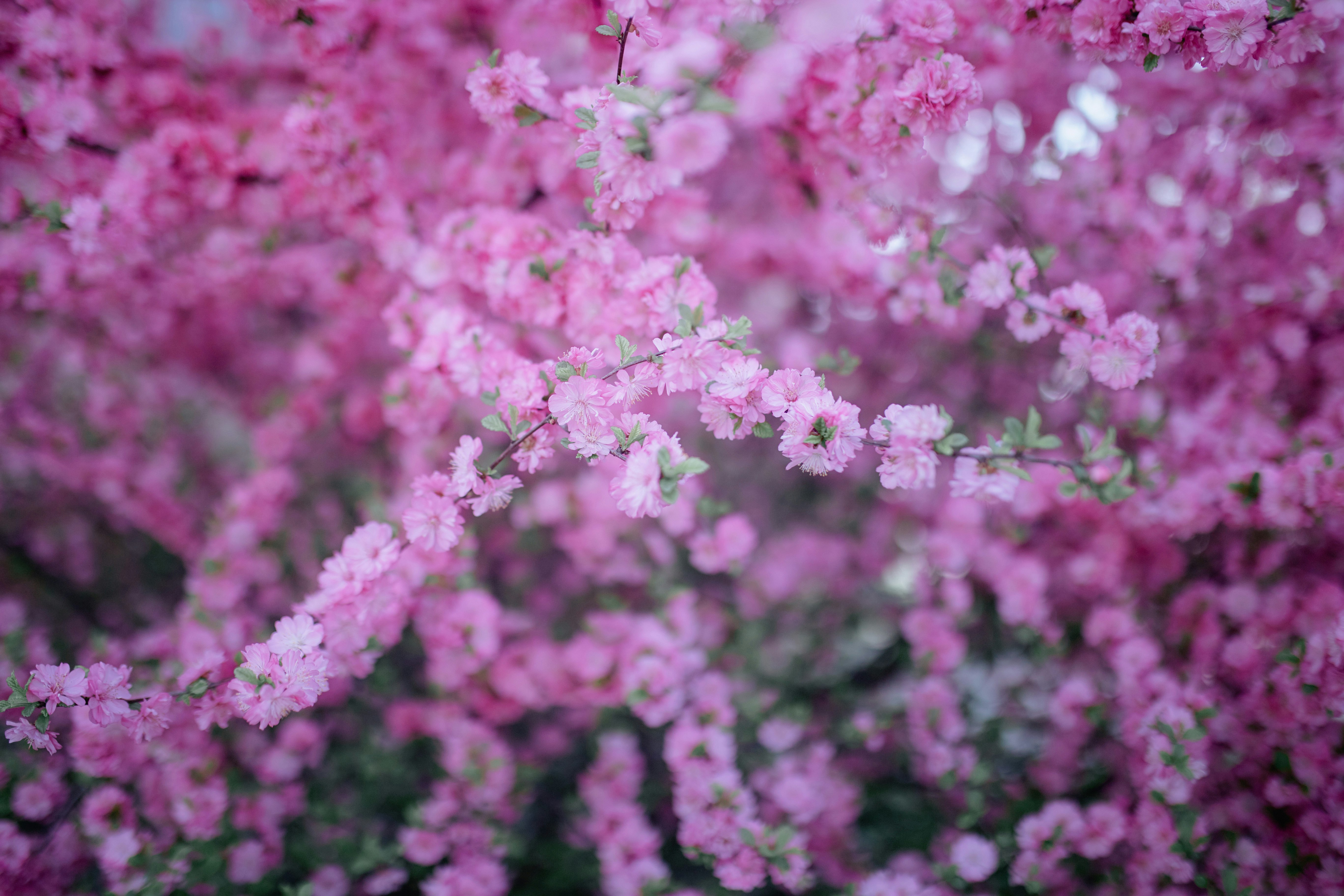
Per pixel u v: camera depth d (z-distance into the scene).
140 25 2.28
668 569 2.54
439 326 1.80
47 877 2.03
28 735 1.38
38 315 2.67
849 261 2.36
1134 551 2.43
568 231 1.72
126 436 3.03
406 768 2.67
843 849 2.45
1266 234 2.30
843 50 1.68
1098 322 1.66
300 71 2.41
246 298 2.91
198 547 2.93
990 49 2.08
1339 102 2.08
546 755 2.80
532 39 2.12
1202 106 2.27
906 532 3.38
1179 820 1.96
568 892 2.54
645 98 1.35
